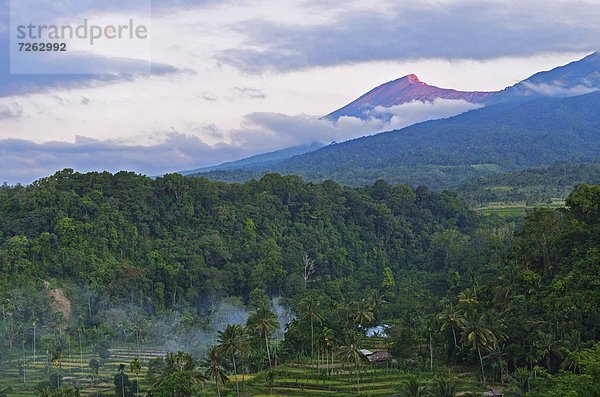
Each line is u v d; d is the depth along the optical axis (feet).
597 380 241.96
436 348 474.49
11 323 582.76
